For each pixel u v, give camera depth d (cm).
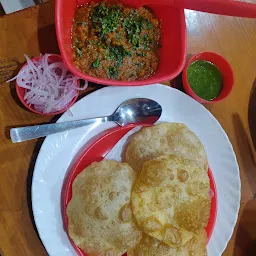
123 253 30
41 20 31
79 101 31
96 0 31
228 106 35
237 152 35
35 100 29
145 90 32
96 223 28
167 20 31
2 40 30
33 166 30
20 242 30
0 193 29
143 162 30
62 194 30
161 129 31
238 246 34
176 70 29
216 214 32
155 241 28
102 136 31
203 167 31
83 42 30
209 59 33
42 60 29
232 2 27
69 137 31
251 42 36
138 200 28
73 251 30
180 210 28
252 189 35
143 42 31
